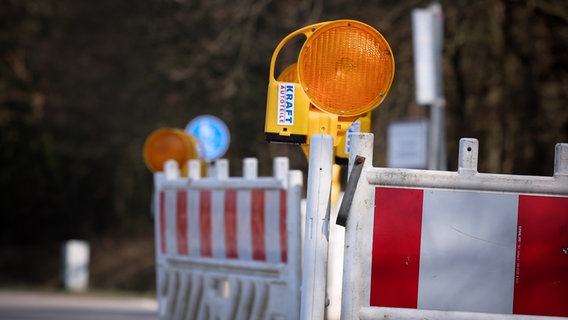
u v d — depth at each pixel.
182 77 85.94
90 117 98.31
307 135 14.93
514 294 13.26
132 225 105.50
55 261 103.00
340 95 14.91
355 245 13.05
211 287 20.28
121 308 52.53
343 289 13.09
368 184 13.12
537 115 65.44
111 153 98.88
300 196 17.83
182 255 21.58
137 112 95.19
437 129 44.97
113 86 96.25
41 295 64.94
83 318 43.91
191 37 90.38
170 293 22.09
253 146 87.81
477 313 13.19
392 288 13.09
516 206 13.30
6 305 51.88
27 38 98.00
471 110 66.62
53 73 98.69
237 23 80.56
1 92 98.12
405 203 13.16
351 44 14.90
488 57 64.69
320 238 13.51
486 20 62.34
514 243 13.28
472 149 13.26
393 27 66.62
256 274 18.77
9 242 107.12
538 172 66.06
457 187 13.23
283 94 14.95
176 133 25.67
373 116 66.75
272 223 18.30
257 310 18.69
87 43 96.94
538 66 64.75
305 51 14.90
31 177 101.50
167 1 91.31
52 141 99.44
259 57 83.31
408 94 64.19
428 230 13.16
